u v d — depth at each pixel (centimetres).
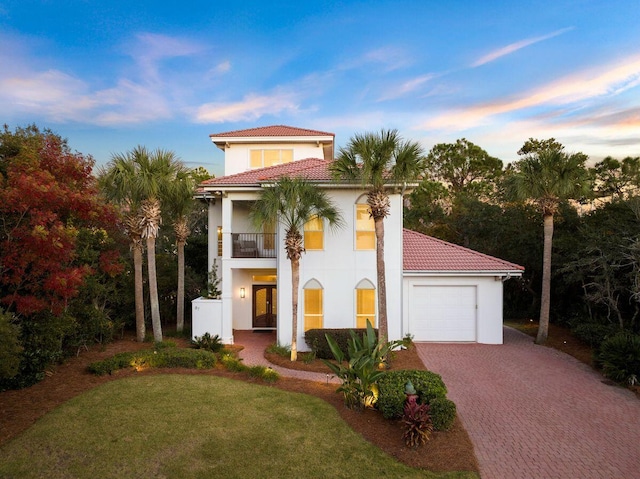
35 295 1102
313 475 668
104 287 1595
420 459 724
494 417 946
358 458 725
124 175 1500
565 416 954
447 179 4453
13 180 935
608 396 1095
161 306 2150
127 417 880
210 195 1842
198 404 964
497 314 1727
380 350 1255
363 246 1634
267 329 2008
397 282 1623
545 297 1738
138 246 1698
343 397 1033
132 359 1258
